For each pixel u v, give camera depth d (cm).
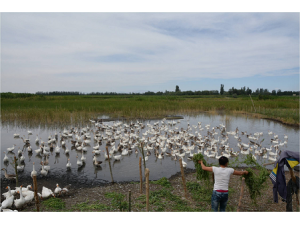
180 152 2167
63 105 5547
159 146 2386
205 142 2500
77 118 4041
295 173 1514
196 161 1091
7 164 1855
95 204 1121
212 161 1930
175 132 3127
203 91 16250
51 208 1100
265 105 5862
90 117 4372
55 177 1586
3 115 3988
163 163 1900
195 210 1034
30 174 1641
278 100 7406
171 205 1088
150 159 2017
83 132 3041
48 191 1238
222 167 853
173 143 2533
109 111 5066
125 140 2497
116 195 1222
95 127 3572
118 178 1562
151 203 1109
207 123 4075
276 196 951
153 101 7062
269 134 3048
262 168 1049
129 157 2081
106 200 1188
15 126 3509
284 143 2567
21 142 2602
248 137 2872
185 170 1711
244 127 3647
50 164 1877
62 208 1099
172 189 1304
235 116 4906
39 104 5697
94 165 1852
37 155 2127
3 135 2945
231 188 1272
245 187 1280
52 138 2709
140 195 1226
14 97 8350
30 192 1191
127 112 4850
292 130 3378
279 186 930
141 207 1069
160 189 1311
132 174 1641
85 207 1084
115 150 2248
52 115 4050
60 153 2206
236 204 1091
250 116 4906
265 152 2028
